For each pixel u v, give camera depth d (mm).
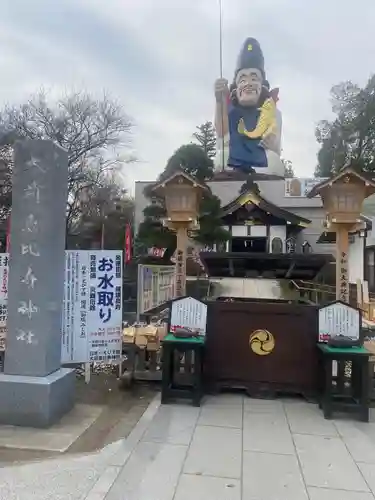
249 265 8109
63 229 5430
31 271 5055
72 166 23312
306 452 4336
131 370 6586
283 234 22281
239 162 32812
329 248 25984
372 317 12500
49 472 3807
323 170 35656
